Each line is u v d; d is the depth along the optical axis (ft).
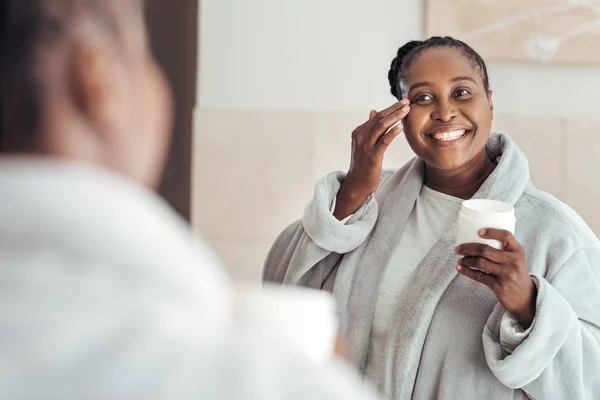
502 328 3.84
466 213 3.86
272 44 8.03
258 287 1.50
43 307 0.92
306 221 4.61
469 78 4.33
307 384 0.97
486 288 4.13
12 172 0.94
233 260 8.18
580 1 7.68
